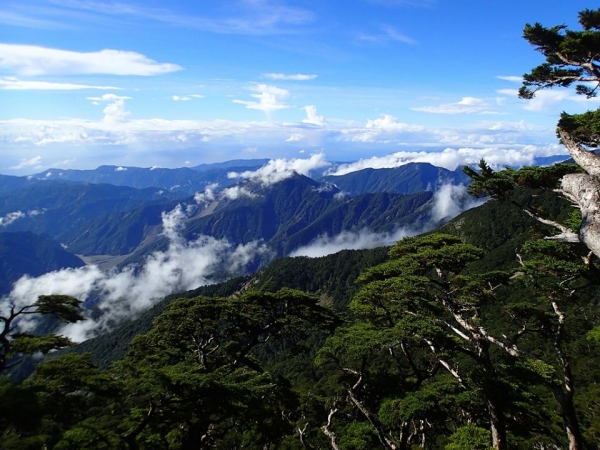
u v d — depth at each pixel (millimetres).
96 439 14156
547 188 17250
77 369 14422
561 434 18172
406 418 15086
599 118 15055
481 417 18312
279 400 21297
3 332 12602
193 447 18234
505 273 19266
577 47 15930
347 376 21234
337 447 20000
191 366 17875
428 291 19188
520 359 17734
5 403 10594
